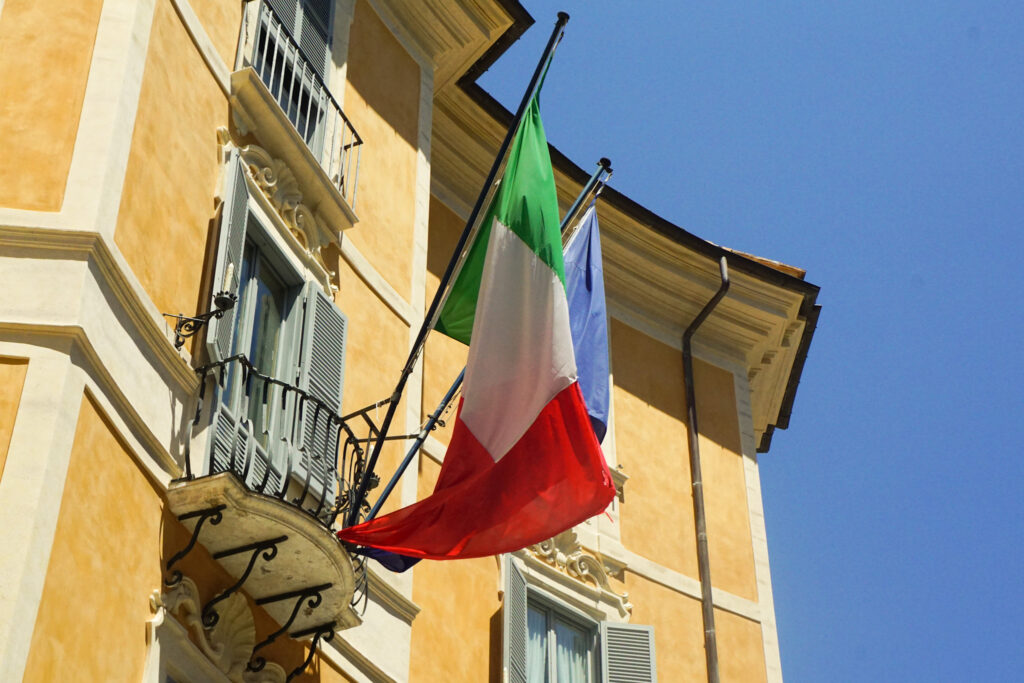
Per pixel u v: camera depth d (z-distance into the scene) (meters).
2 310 13.20
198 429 14.69
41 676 11.70
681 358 27.22
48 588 12.04
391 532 15.45
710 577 24.59
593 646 22.12
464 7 23.53
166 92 15.88
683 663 23.23
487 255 17.28
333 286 18.55
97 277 13.74
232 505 13.94
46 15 15.45
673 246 27.05
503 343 16.77
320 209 18.61
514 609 20.25
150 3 16.00
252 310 16.72
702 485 25.64
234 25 18.02
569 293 19.69
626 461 24.78
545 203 17.75
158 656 13.17
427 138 22.53
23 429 12.56
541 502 16.11
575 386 16.75
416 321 20.22
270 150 17.92
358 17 21.92
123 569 13.13
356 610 16.27
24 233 13.70
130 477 13.53
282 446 15.91
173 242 15.27
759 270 27.55
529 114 18.61
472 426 16.27
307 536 14.35
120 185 14.53
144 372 14.12
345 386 18.11
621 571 23.41
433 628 18.77
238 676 14.30
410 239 20.98
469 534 15.71
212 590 14.34
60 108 14.80
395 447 18.73
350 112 20.69
